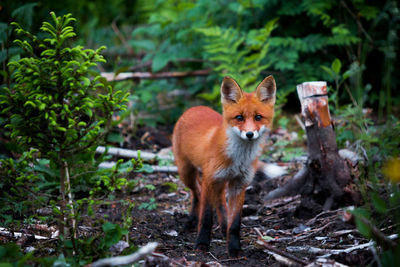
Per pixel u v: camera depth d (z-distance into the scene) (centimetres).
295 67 947
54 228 470
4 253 340
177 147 575
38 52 580
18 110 371
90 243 370
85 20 1421
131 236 487
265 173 690
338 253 417
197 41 1076
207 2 995
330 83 951
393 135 468
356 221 375
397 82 909
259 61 894
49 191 533
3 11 686
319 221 537
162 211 591
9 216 473
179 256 448
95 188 396
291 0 966
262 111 468
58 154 395
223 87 473
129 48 1307
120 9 1527
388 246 379
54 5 919
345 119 735
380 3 941
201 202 487
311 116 573
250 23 1023
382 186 579
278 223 554
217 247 491
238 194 482
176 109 988
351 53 927
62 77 367
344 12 938
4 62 588
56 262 351
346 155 614
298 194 622
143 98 923
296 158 737
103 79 677
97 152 682
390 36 466
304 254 441
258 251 468
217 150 468
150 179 696
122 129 834
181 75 1025
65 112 371
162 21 1043
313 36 934
